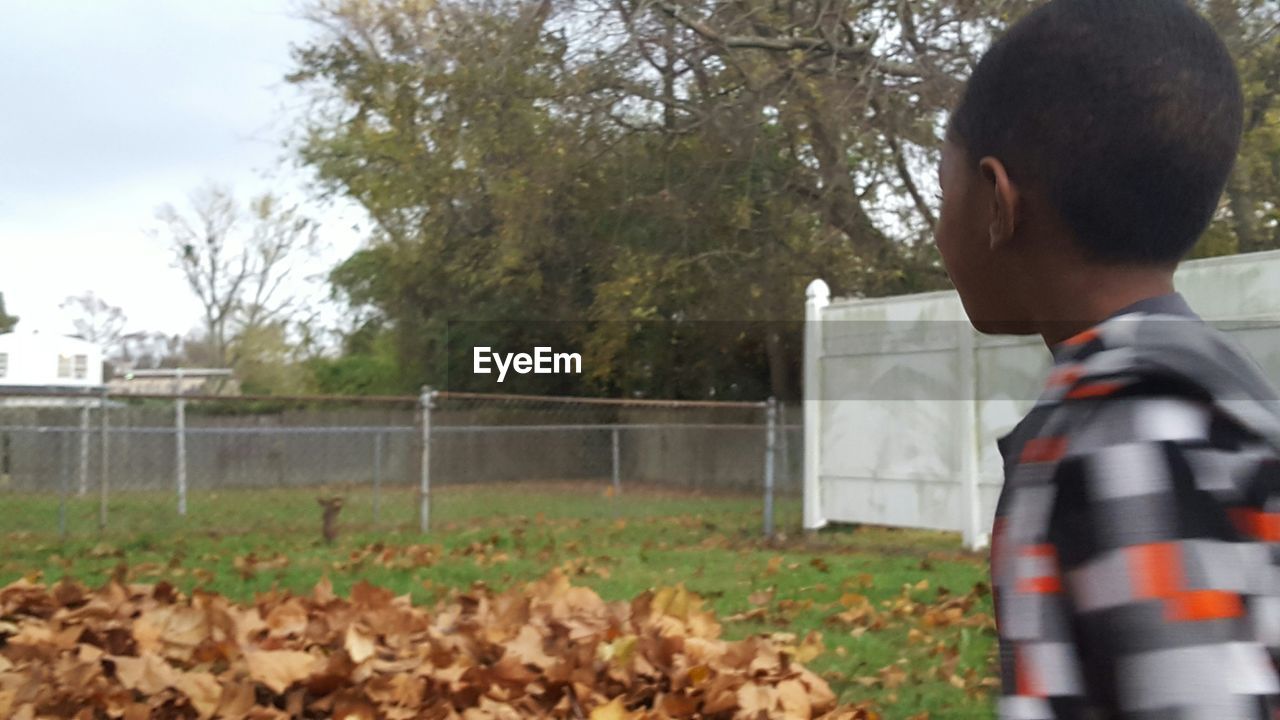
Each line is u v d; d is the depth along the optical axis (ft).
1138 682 2.65
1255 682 2.62
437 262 55.62
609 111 46.42
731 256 47.37
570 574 26.94
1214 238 37.68
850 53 42.22
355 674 13.65
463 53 48.44
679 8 42.34
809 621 21.36
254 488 50.52
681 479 54.44
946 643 19.21
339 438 53.57
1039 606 2.86
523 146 47.93
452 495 46.11
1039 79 3.39
